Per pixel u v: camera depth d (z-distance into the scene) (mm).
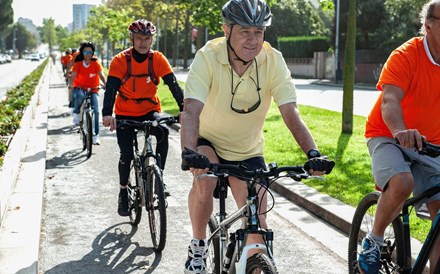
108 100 5832
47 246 5648
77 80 11922
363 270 3959
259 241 3453
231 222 3697
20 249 5102
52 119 15797
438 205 3729
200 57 3756
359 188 7461
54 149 11016
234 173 3305
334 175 8266
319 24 65750
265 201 3727
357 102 22656
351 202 6777
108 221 6488
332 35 46406
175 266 5180
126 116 6223
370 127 3967
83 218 6582
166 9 43719
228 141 3990
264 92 3820
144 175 5727
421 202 3797
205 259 4020
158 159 5719
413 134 3316
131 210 6277
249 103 3822
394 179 3662
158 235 5445
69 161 9867
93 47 11789
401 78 3703
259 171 3322
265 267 3057
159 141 6020
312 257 5398
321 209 6566
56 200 7355
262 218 3605
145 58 6047
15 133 10500
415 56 3729
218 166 3254
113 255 5434
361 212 4379
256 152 4090
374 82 42469
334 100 23594
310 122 14617
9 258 4895
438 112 3842
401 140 3346
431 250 3604
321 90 31375
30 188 7293
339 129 13289
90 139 10078
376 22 44125
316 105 20953
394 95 3676
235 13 3494
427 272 4648
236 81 3748
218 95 3795
